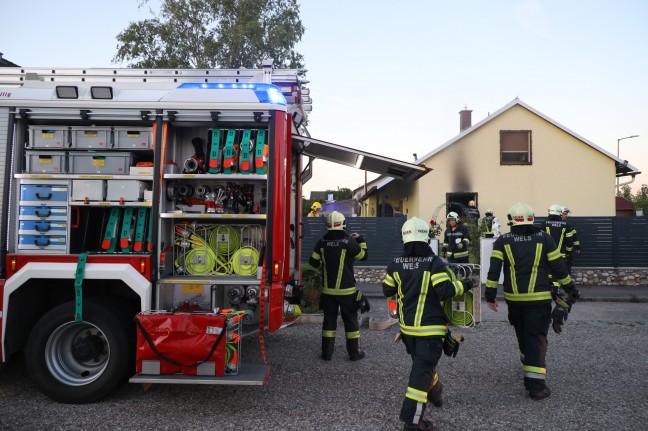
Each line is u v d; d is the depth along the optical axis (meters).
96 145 4.96
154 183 4.88
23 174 4.90
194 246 5.16
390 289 4.30
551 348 6.72
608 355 6.38
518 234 5.09
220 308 4.88
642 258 13.30
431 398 4.54
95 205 4.91
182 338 4.30
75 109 4.90
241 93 4.91
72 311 4.65
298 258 6.96
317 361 6.08
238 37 19.98
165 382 4.27
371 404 4.68
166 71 5.97
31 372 4.64
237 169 5.02
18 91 4.91
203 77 5.93
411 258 4.27
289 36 21.22
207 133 5.18
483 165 17.70
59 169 4.94
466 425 4.21
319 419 4.31
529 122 17.78
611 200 17.72
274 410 4.51
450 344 4.15
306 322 8.35
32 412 4.43
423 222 4.35
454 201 18.23
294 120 6.30
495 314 9.19
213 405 4.63
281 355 6.34
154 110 4.91
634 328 8.02
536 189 17.73
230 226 5.17
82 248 5.01
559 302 5.09
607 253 13.38
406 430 3.89
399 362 6.06
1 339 4.69
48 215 4.89
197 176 4.93
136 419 4.29
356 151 6.53
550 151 17.78
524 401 4.78
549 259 4.98
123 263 4.78
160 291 4.84
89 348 4.82
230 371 4.41
